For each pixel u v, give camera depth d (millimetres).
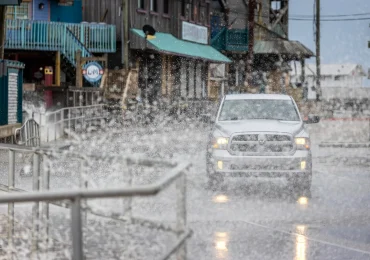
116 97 70500
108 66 81500
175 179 8555
